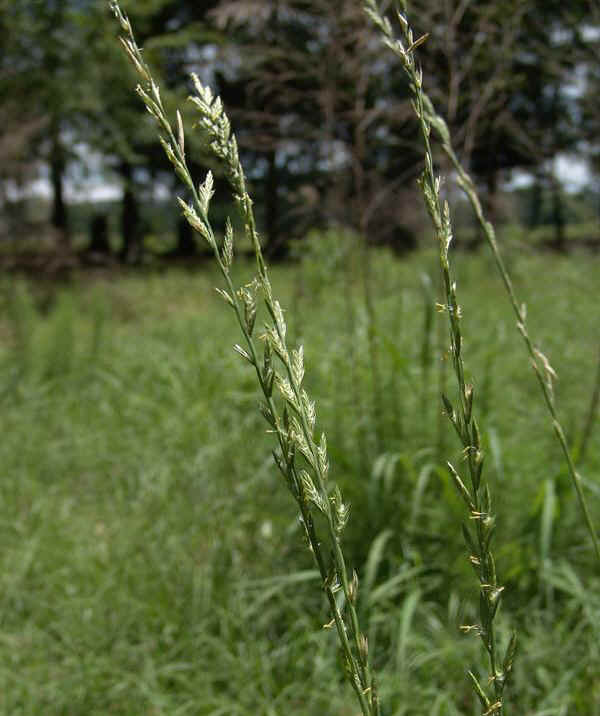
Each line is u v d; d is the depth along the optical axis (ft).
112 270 43.42
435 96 10.16
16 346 20.54
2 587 9.62
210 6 42.88
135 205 61.16
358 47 10.08
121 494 12.13
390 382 10.84
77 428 14.99
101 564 9.98
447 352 1.77
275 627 8.77
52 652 8.63
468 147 9.71
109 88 36.09
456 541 8.79
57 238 37.83
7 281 30.17
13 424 15.26
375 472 8.96
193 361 15.53
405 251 28.27
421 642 7.74
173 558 9.79
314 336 13.56
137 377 17.46
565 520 9.38
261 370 1.63
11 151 34.12
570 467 2.38
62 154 37.24
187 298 33.65
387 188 10.60
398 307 14.06
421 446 10.12
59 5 34.24
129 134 38.58
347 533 9.31
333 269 18.21
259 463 11.40
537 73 11.71
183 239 63.36
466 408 1.75
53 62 35.06
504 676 1.84
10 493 12.53
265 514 10.16
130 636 8.80
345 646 1.72
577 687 6.92
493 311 19.58
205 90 1.59
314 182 11.24
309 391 10.68
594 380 13.73
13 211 36.94
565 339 16.08
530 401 13.08
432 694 7.14
